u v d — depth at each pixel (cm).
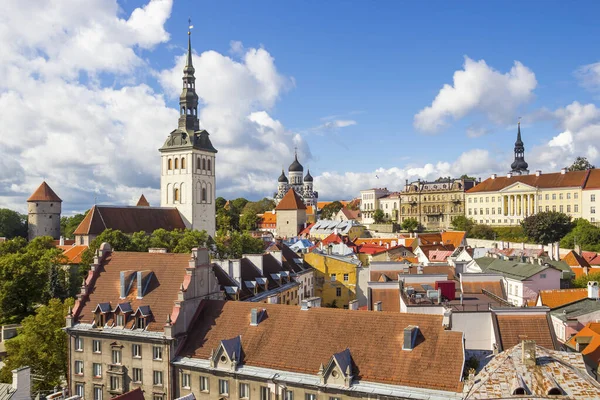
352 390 4944
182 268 6738
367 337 5400
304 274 11844
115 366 6316
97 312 6569
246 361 5612
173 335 5988
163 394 6000
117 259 7256
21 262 12706
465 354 5016
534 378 3778
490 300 6575
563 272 11031
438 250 16150
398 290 7112
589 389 3662
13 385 4931
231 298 8156
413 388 4800
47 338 7488
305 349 5512
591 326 6912
